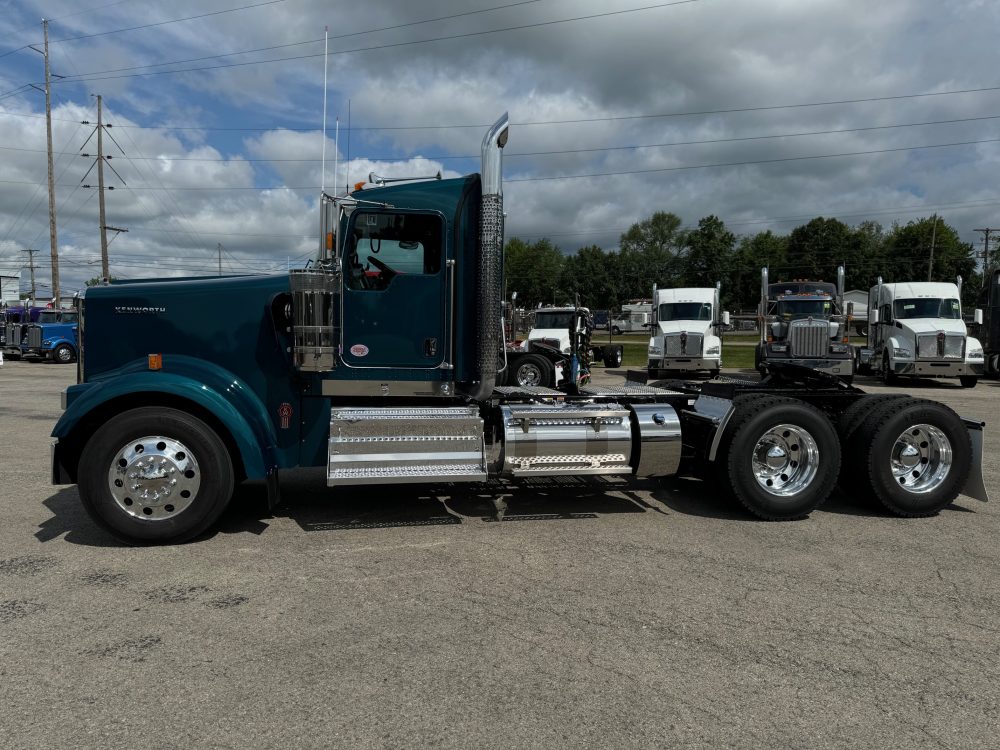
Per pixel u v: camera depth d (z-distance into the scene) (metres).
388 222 5.52
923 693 3.05
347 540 5.13
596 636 3.57
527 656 3.36
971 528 5.59
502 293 5.88
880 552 4.96
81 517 5.66
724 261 106.56
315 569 4.52
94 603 3.94
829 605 4.00
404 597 4.06
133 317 5.30
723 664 3.30
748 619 3.80
